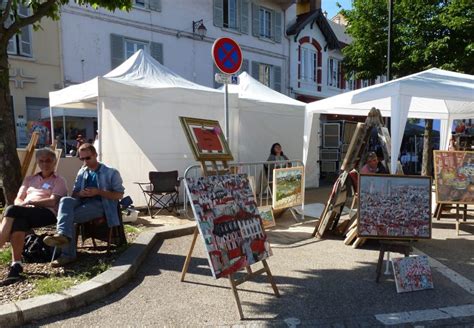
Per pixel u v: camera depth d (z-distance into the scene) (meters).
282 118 10.62
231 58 6.11
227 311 3.63
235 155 9.34
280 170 6.98
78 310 3.60
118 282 4.09
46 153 4.71
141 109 7.77
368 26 12.24
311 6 21.42
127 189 7.71
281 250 5.59
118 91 7.46
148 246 5.30
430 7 10.86
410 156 16.61
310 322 3.43
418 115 10.05
